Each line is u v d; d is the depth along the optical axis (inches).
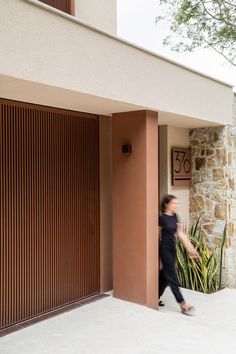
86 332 176.1
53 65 151.5
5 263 178.9
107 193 234.2
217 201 278.4
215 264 270.2
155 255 213.9
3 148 177.5
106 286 233.5
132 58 189.8
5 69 134.5
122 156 217.0
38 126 194.2
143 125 208.5
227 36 335.6
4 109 177.8
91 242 225.6
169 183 271.7
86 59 165.5
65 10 245.3
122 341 167.9
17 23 138.1
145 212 208.5
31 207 190.9
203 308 233.1
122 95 184.5
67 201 210.4
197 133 288.5
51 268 201.6
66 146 209.6
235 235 282.8
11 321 181.9
